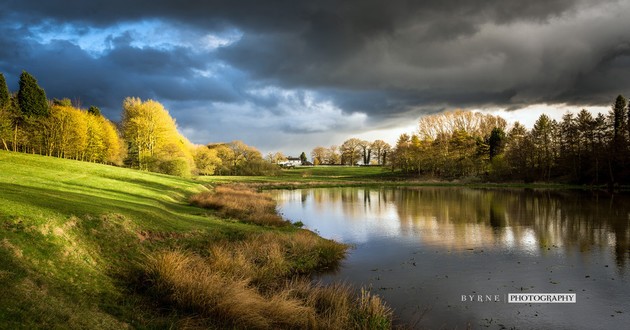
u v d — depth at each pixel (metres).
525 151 88.38
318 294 12.59
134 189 31.00
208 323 9.54
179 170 63.69
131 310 9.53
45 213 12.62
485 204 45.97
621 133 77.25
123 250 13.12
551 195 57.16
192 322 9.40
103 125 70.12
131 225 15.39
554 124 87.56
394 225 30.91
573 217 34.28
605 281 16.31
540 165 87.44
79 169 39.97
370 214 37.75
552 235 26.19
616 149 71.88
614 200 48.25
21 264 9.34
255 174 112.31
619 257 20.16
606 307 13.55
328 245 20.08
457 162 106.94
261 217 25.81
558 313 12.99
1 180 22.64
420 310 13.10
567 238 25.12
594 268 18.23
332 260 18.92
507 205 44.59
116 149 70.75
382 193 65.06
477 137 120.19
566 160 82.62
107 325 8.23
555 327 11.97
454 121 142.25
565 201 48.03
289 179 97.12
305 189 74.81
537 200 49.94
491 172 95.69
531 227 29.48
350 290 14.70
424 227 29.86
